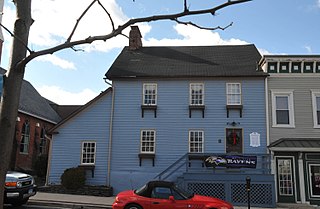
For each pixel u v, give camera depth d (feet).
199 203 34.71
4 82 10.02
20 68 9.97
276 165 59.16
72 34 10.61
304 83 63.26
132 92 66.54
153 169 62.54
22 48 10.16
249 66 67.67
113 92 66.64
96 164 63.93
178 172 61.16
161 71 67.46
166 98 65.57
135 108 65.72
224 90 64.69
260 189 54.29
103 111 66.28
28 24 10.41
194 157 60.85
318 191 57.36
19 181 40.29
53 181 64.13
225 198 54.44
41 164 87.15
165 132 64.03
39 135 96.73
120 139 64.64
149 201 35.17
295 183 58.03
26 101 94.58
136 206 35.22
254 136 61.77
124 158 63.72
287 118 62.49
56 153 65.26
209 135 63.05
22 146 87.35
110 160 63.77
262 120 62.49
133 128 64.85
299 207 53.57
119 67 70.44
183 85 65.87
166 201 35.01
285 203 56.95
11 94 9.83
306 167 58.39
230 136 62.54
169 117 64.59
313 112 62.08
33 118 93.35
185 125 63.98
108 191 59.72
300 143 58.44
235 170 59.31
